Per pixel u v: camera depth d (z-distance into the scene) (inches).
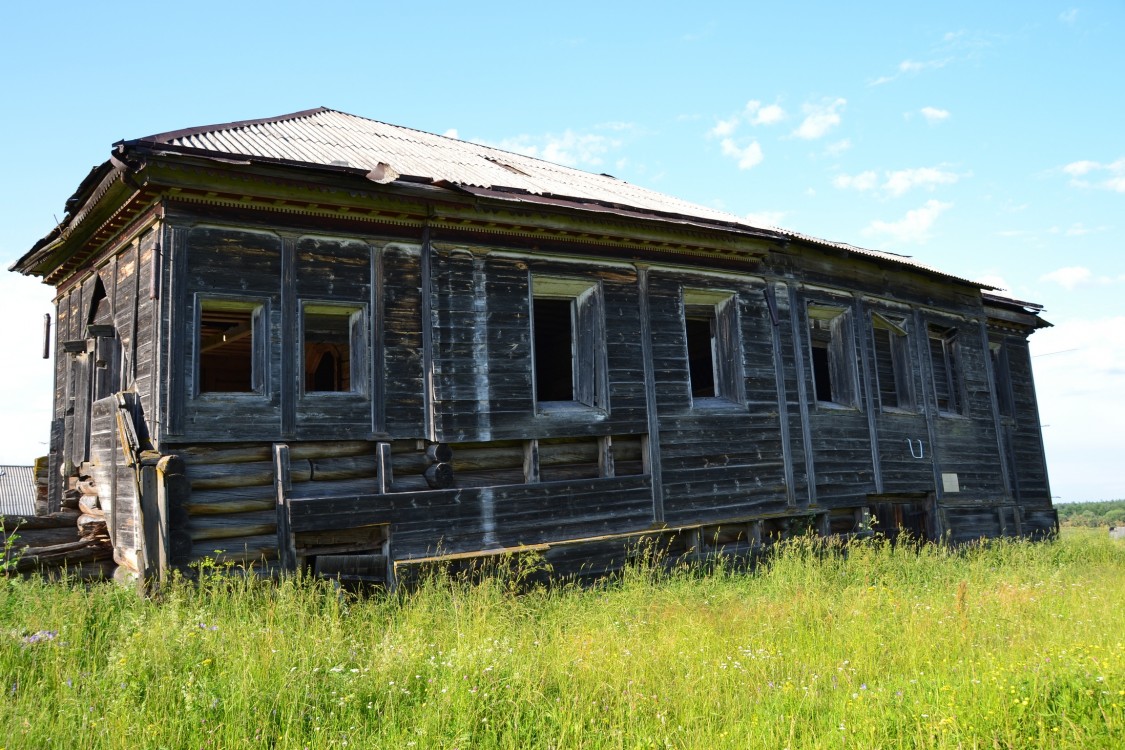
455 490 402.6
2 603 281.6
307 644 261.3
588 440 471.8
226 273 370.6
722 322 550.0
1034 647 280.8
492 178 463.2
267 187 374.9
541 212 445.1
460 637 276.4
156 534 338.6
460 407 416.8
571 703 230.5
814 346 642.8
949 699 217.6
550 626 334.6
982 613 339.0
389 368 404.2
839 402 615.5
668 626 324.8
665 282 511.2
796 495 548.4
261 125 476.4
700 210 621.3
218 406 360.2
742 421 530.3
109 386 422.3
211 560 331.6
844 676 258.5
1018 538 689.0
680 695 244.5
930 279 699.4
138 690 221.0
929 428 669.9
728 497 510.6
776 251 575.2
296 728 205.8
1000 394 805.2
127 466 363.9
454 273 427.2
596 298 478.3
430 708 218.8
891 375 671.8
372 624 304.8
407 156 472.7
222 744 198.8
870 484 601.0
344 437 387.5
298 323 384.5
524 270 452.4
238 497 359.3
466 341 425.4
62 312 545.0
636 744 206.2
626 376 480.1
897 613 340.5
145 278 382.0
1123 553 639.8
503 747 205.6
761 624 327.6
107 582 366.3
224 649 252.5
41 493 553.3
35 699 217.6
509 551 407.8
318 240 396.2
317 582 349.4
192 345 359.3
